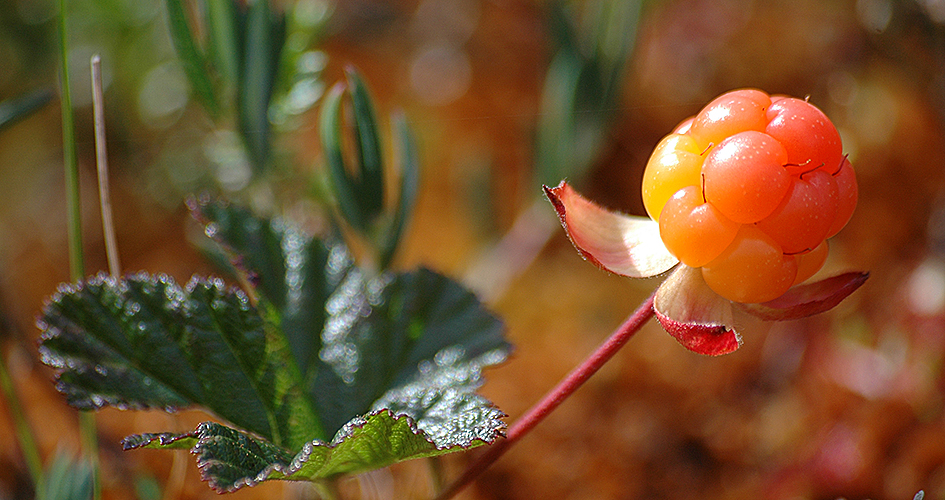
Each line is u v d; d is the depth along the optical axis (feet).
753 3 1.46
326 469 0.88
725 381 1.12
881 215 1.26
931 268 1.15
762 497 1.08
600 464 1.09
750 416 1.11
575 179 1.13
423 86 1.59
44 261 1.34
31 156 1.46
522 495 1.08
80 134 1.42
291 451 0.91
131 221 1.38
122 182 1.41
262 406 0.91
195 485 1.03
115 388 0.89
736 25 1.45
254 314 0.91
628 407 1.11
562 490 1.08
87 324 0.90
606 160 1.43
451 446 0.88
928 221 1.25
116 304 0.90
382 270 1.01
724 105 0.87
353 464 0.89
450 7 1.64
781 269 0.87
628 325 0.89
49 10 1.42
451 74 1.59
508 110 1.54
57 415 1.06
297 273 0.94
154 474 1.04
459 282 0.95
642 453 1.09
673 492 1.09
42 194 1.42
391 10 1.65
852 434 1.09
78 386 0.89
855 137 1.31
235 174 1.10
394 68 1.60
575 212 0.89
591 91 1.12
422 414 0.91
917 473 1.07
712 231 0.87
